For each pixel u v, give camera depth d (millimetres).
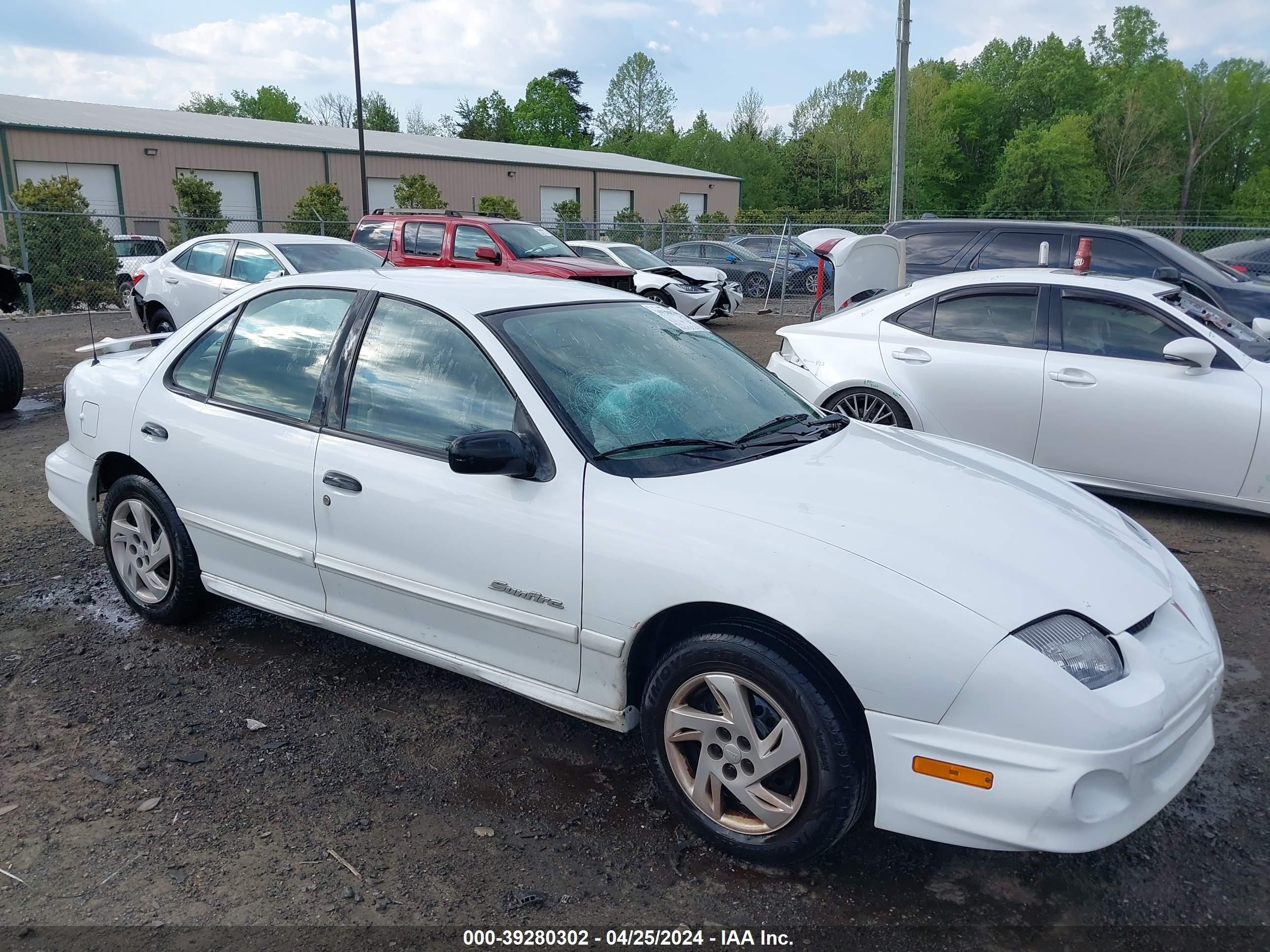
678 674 2855
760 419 3586
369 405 3551
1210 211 60094
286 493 3688
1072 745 2396
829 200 72812
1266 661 4156
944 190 67125
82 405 4539
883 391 6625
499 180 40469
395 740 3527
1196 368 5766
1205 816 3098
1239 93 57562
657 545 2834
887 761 2557
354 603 3613
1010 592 2586
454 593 3271
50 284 19359
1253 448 5594
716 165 76062
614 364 3492
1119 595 2729
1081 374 6023
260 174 33625
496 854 2887
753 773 2762
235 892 2703
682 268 17547
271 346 3922
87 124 30219
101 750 3426
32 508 6242
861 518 2820
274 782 3248
